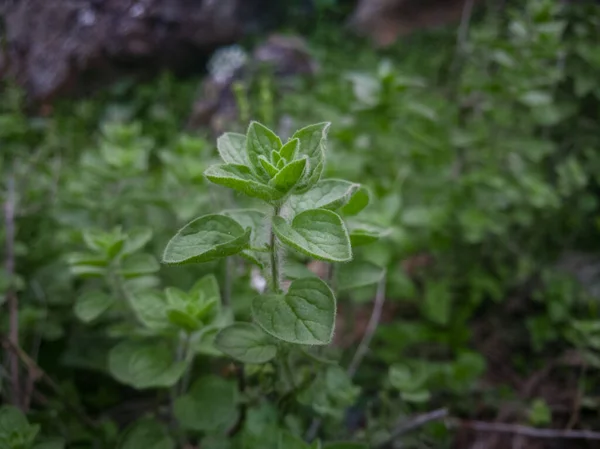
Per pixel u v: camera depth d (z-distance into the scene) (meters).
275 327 0.14
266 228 0.16
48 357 0.26
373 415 0.25
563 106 0.36
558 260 0.34
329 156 0.28
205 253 0.14
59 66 0.58
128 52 0.59
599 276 0.32
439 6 0.69
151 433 0.18
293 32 0.65
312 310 0.14
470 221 0.30
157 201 0.27
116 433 0.22
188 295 0.19
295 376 0.19
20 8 0.60
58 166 0.33
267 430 0.18
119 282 0.21
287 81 0.51
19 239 0.29
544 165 0.37
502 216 0.31
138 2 0.59
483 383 0.28
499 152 0.34
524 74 0.33
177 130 0.51
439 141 0.33
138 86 0.59
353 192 0.15
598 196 0.38
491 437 0.26
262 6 0.69
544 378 0.29
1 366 0.22
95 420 0.24
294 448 0.17
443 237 0.30
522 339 0.31
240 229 0.15
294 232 0.13
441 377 0.25
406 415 0.23
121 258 0.21
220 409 0.18
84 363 0.24
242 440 0.19
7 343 0.22
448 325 0.30
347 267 0.19
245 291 0.25
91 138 0.48
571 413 0.27
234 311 0.23
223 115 0.49
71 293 0.26
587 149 0.36
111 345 0.25
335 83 0.47
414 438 0.23
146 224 0.28
